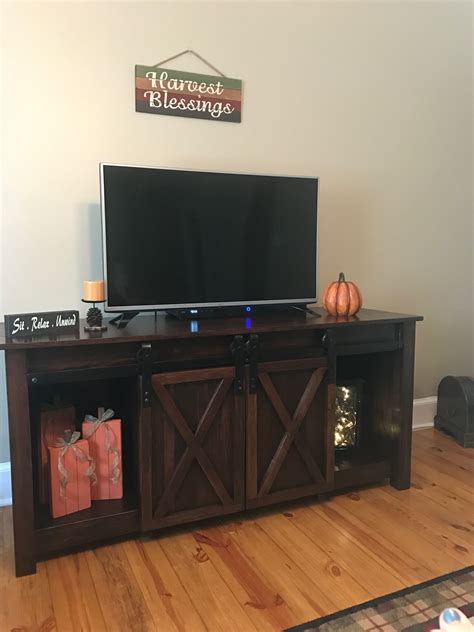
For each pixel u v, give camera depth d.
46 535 1.75
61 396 2.16
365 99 2.82
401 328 2.27
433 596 1.59
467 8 3.02
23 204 2.16
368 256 2.93
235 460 1.98
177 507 1.93
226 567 1.75
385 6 2.80
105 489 1.95
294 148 2.67
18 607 1.55
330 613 1.51
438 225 3.12
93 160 2.25
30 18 2.10
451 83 3.04
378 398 2.45
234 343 1.93
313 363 2.08
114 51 2.25
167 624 1.48
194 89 2.40
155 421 1.86
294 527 2.01
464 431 2.87
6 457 2.23
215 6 2.42
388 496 2.27
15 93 2.10
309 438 2.14
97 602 1.57
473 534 1.96
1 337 1.76
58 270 2.24
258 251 2.27
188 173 2.11
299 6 2.60
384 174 2.92
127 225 2.03
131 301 2.06
